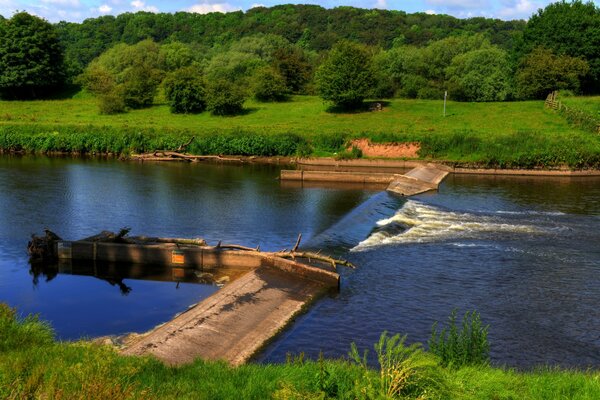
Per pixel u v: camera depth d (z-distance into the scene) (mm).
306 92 103938
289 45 143125
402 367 12219
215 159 66375
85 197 42750
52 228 33562
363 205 40406
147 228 33969
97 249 27469
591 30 84938
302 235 32906
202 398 11758
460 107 82562
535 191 48438
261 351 18594
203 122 80812
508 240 31984
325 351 18609
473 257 28719
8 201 40594
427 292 24016
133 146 68750
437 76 101438
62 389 11000
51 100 97875
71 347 14719
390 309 22188
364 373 12320
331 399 11648
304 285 24250
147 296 23359
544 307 22562
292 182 52375
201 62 132500
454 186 51156
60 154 69562
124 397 11000
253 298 22031
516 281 25406
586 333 20297
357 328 20469
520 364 18000
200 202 42000
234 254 26531
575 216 38562
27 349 14312
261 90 92375
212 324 19453
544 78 82250
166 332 18375
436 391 11977
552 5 93250
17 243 30422
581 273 26500
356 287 24469
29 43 96062
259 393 12164
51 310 21797
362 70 83500
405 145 65188
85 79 102875
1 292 23641
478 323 17906
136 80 91812
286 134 69250
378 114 80688
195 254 26828
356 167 62750
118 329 20109
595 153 58156
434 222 36375
